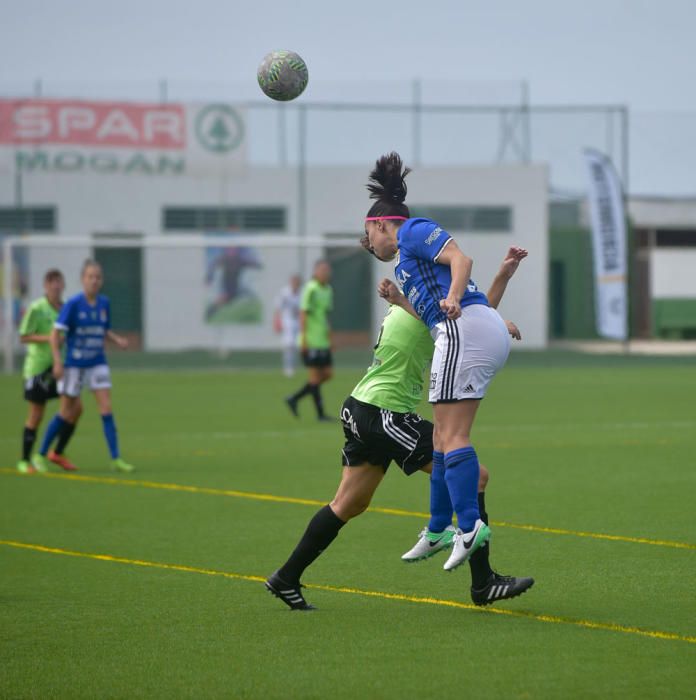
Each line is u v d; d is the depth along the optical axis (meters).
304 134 135.62
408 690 18.52
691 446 53.00
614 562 28.34
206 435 59.62
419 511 36.25
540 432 59.44
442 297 23.02
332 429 62.41
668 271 171.12
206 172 119.69
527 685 18.67
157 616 23.55
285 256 136.75
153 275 134.38
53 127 117.44
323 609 24.05
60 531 33.50
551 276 171.25
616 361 123.50
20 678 19.44
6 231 131.88
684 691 18.30
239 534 32.88
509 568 27.73
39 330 47.19
